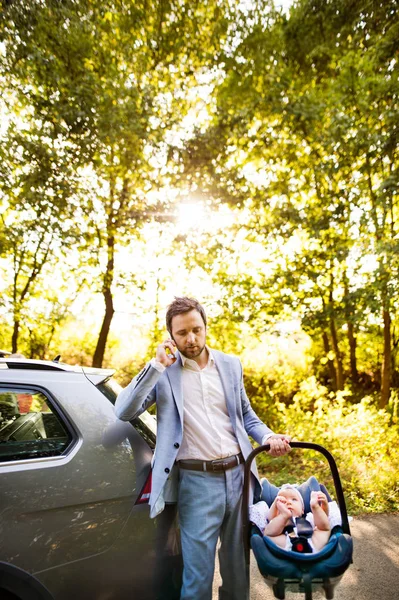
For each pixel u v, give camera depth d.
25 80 7.32
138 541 2.17
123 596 2.13
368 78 7.48
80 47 7.38
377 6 7.80
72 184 7.63
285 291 8.90
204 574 2.16
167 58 8.77
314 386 8.57
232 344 9.43
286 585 1.90
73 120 7.05
